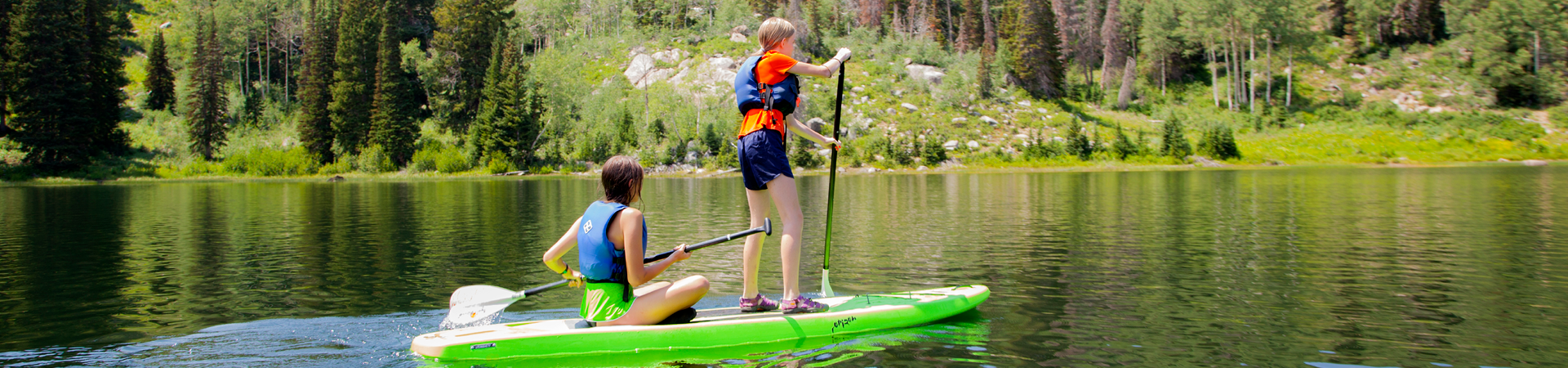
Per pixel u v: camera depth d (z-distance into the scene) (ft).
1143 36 196.95
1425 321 14.32
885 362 11.49
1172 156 145.48
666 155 139.85
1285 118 170.91
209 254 26.86
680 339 12.14
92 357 12.15
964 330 13.79
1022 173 121.80
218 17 186.91
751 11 214.90
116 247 28.91
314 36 161.38
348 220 41.06
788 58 13.06
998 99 172.86
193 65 146.30
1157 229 32.65
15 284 20.18
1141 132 149.89
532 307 16.12
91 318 15.42
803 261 24.23
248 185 99.96
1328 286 18.31
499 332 11.91
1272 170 115.44
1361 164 142.51
